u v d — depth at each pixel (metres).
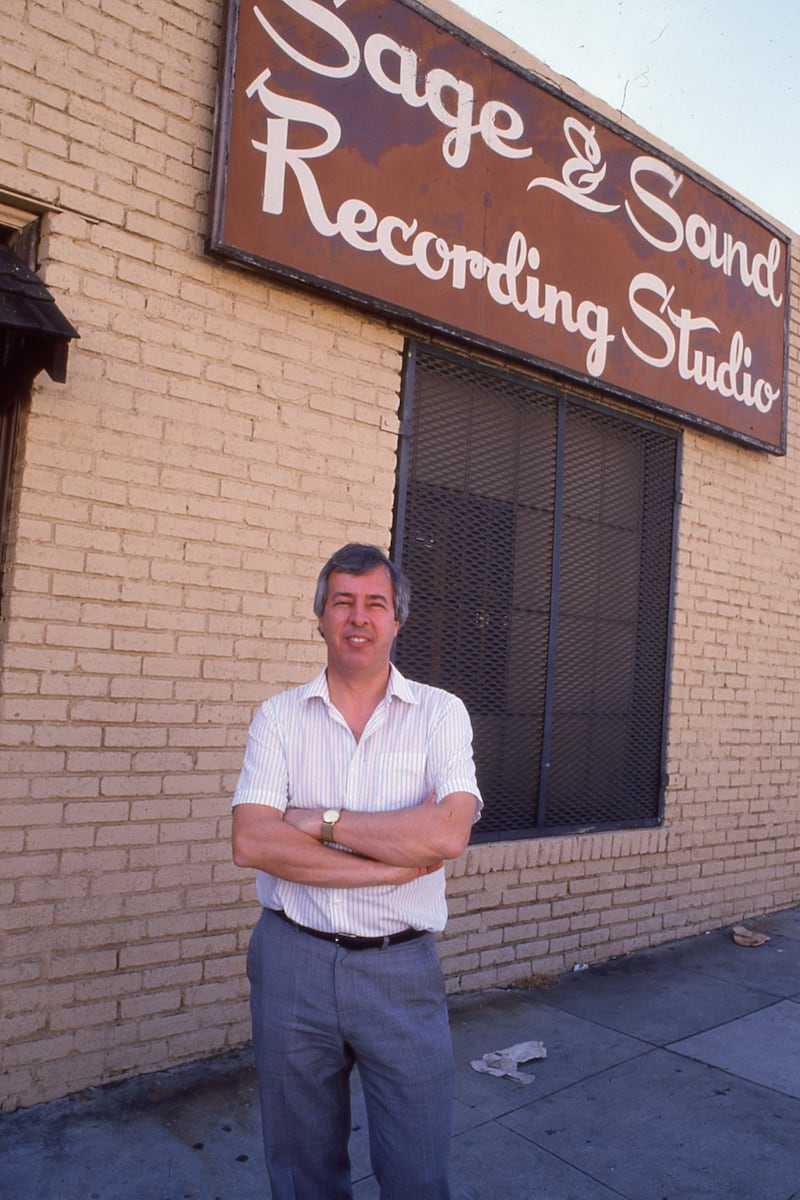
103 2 3.67
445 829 2.25
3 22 3.43
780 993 5.20
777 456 6.87
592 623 5.67
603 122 5.48
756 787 6.73
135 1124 3.43
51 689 3.53
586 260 5.38
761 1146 3.56
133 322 3.74
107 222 3.67
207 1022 3.93
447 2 4.90
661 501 6.07
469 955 4.91
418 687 2.49
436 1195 2.29
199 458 3.92
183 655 3.87
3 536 3.51
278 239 4.03
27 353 3.36
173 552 3.84
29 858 3.48
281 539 4.17
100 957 3.65
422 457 4.81
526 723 5.29
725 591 6.47
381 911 2.29
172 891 3.84
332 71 4.24
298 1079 2.32
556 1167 3.35
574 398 5.50
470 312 4.78
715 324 6.21
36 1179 3.07
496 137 4.91
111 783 3.68
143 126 3.77
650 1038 4.52
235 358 4.03
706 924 6.33
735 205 6.37
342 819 2.27
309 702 2.43
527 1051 4.23
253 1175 3.17
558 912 5.36
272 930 2.37
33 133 3.49
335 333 4.37
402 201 4.48
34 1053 3.48
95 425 3.64
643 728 5.96
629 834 5.74
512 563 5.22
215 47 3.99
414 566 4.78
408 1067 2.28
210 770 3.95
